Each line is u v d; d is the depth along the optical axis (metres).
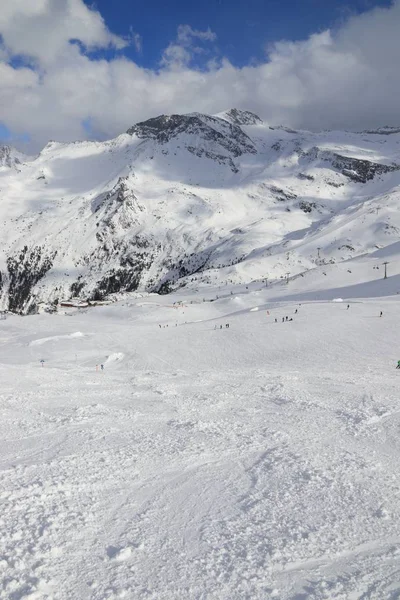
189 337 61.91
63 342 68.81
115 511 8.79
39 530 7.74
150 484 10.19
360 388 24.19
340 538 7.96
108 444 13.00
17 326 100.44
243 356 50.00
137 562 7.05
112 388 24.25
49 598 6.07
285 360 45.38
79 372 35.06
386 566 7.18
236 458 12.09
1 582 6.32
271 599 6.30
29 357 58.31
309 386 25.11
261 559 7.22
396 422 15.95
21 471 10.46
